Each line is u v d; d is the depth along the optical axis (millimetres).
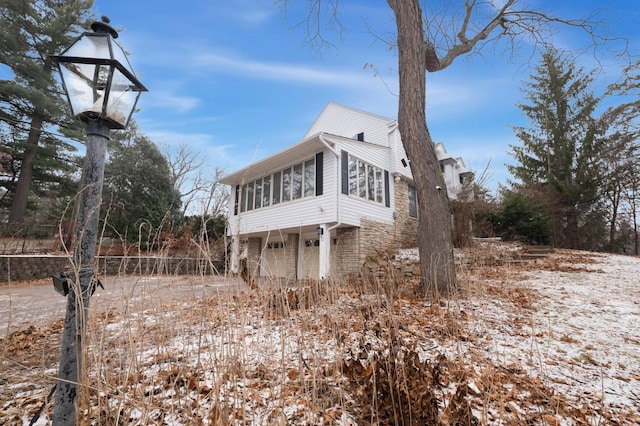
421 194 5547
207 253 2168
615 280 6668
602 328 3855
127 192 18000
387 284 3500
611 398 2328
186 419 1765
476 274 5883
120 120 1579
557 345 3332
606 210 17312
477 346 3123
